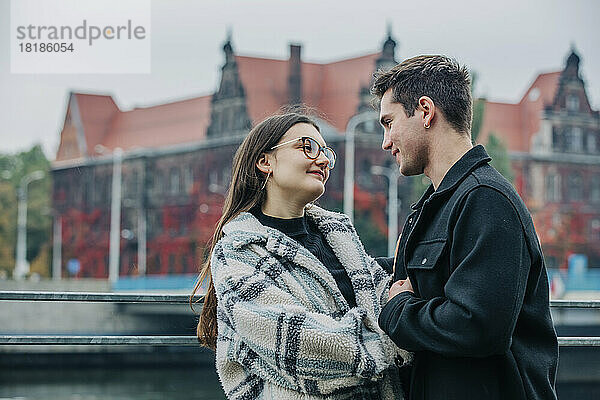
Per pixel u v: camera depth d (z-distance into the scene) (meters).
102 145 103.12
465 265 2.47
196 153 94.62
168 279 60.41
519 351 2.55
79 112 103.69
